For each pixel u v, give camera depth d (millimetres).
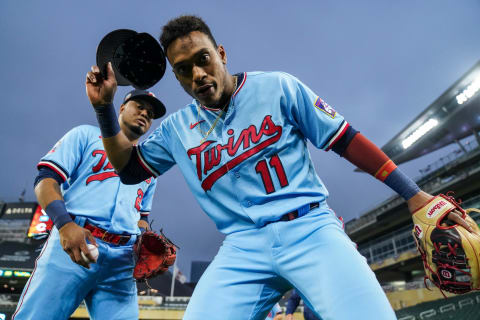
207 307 1295
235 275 1359
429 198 1339
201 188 1589
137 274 2615
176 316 24141
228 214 1485
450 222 1297
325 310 1145
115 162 1727
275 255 1310
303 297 1301
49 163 2240
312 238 1275
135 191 2785
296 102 1498
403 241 28422
